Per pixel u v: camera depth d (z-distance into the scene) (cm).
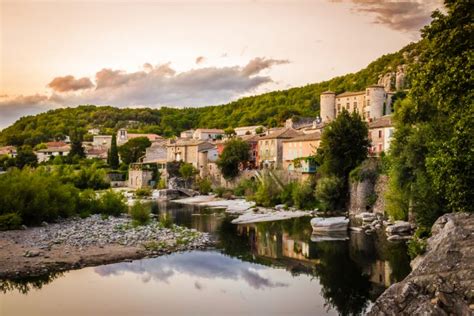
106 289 3045
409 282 1848
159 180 12950
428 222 3909
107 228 5184
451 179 2861
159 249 4256
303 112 17125
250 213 7225
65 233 4772
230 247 4472
